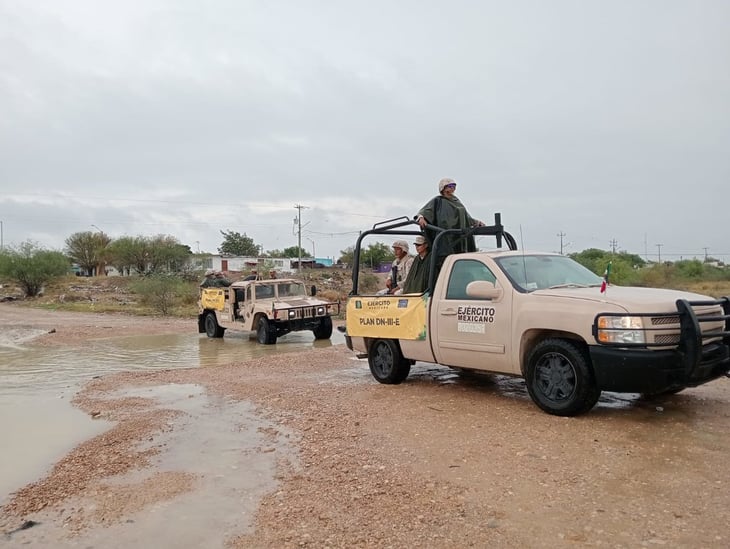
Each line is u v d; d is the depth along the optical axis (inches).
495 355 253.3
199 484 181.5
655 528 137.0
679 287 1282.0
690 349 205.3
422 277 305.0
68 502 171.9
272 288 663.1
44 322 959.6
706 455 181.3
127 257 2726.4
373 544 136.6
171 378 372.2
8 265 1765.5
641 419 222.1
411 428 226.1
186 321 981.2
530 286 252.7
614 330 209.0
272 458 203.2
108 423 263.4
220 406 284.8
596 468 174.4
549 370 232.8
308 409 266.8
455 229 299.6
